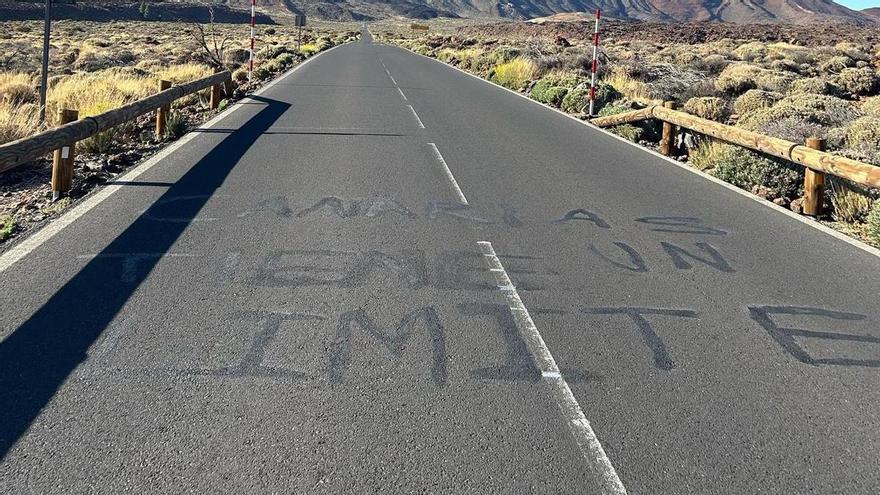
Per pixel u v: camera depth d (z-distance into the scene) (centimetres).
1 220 625
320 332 416
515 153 1023
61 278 484
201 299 457
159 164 859
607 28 6856
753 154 904
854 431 334
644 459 307
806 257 593
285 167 863
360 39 7781
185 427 319
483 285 500
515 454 307
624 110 1452
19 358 374
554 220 674
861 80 2212
